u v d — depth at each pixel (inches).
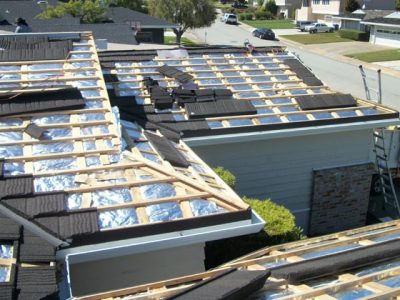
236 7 3656.5
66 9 1448.1
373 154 546.3
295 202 515.2
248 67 603.2
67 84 410.9
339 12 2492.6
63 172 304.0
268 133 458.9
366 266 239.8
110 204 282.4
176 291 209.0
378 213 567.2
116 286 293.9
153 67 574.6
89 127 359.3
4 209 262.1
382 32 1947.6
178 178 311.0
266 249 272.7
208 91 511.8
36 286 218.7
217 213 283.6
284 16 3161.9
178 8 1851.6
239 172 484.1
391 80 1382.9
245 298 199.6
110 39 1000.9
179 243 273.4
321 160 509.4
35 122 357.7
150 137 392.2
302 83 574.6
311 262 239.9
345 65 1608.0
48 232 253.8
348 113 504.1
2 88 391.2
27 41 496.7
